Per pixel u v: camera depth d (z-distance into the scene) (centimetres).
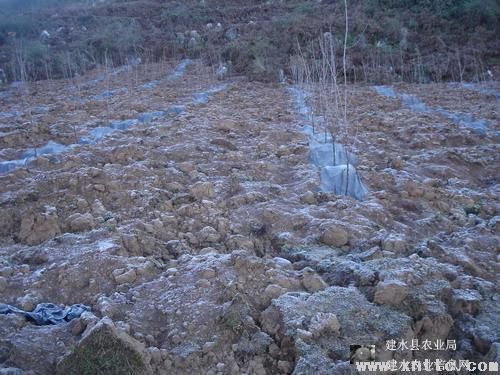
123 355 215
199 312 254
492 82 1145
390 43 1401
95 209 397
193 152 552
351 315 250
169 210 411
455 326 259
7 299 279
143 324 254
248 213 396
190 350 232
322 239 358
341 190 464
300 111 822
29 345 231
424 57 1316
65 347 231
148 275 303
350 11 1567
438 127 691
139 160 528
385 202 430
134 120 745
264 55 1312
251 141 627
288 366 227
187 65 1416
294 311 251
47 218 370
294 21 1488
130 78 1236
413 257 307
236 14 1777
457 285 291
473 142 641
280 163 540
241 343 239
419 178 494
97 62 1481
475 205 436
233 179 474
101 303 264
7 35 1709
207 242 357
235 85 1114
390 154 570
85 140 637
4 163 524
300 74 1003
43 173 471
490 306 275
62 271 300
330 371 214
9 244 361
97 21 1808
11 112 865
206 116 755
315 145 574
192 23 1748
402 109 861
